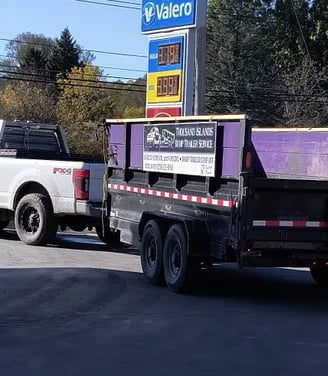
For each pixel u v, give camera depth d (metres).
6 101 60.75
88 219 15.55
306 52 50.59
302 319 8.89
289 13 51.53
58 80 68.75
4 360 6.73
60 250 15.00
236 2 52.56
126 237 12.55
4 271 11.92
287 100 49.88
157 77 21.30
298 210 9.45
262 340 7.70
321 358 6.97
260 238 9.29
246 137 9.15
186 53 20.22
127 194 12.55
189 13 20.00
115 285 11.03
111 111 69.56
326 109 49.31
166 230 11.05
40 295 10.03
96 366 6.55
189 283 10.29
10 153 16.11
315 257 9.66
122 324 8.38
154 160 11.45
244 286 11.41
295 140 12.20
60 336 7.73
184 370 6.46
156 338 7.71
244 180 9.16
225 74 52.16
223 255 9.66
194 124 10.26
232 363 6.74
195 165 10.23
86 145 43.88
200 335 7.88
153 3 21.38
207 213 10.12
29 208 15.48
